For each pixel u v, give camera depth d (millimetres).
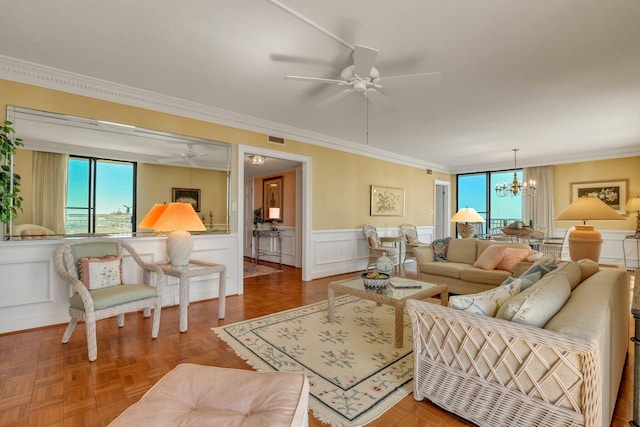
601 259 6277
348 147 5637
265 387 1196
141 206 3430
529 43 2342
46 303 2875
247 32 2229
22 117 2766
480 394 1517
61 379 1979
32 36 2301
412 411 1699
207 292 3904
